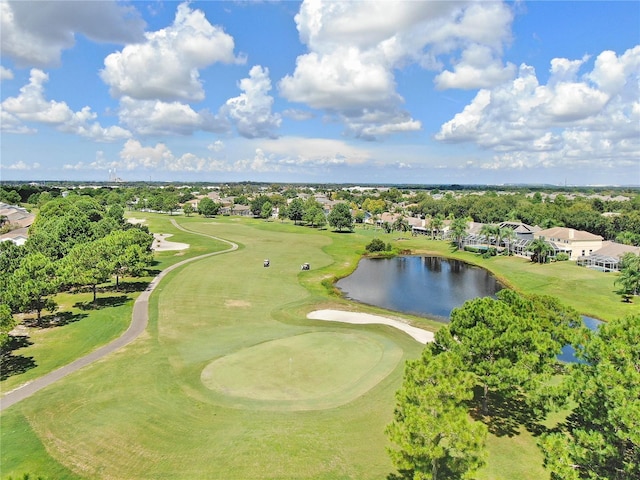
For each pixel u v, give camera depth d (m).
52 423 28.55
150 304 60.47
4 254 59.75
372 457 25.12
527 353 26.59
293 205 196.25
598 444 19.86
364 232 166.50
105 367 38.12
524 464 24.62
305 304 63.84
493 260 106.81
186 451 25.58
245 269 88.12
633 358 20.92
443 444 23.55
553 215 149.75
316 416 29.59
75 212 103.75
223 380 35.44
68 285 68.94
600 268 90.62
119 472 23.75
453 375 21.66
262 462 24.52
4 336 37.06
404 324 55.19
